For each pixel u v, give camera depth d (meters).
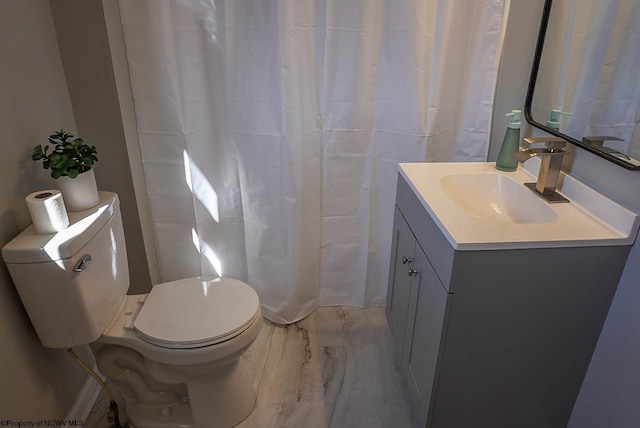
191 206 1.96
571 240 1.14
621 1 1.17
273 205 1.92
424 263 1.40
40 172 1.45
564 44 1.42
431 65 1.72
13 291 1.29
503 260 1.15
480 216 1.56
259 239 2.02
